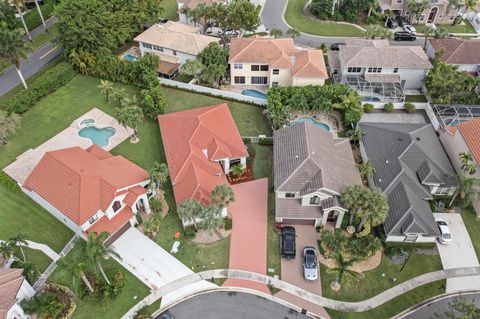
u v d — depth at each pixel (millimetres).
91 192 47250
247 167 57312
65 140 62344
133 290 43812
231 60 69875
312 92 64250
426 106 66062
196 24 90000
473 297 43531
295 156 50344
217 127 57844
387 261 46250
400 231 46312
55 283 44125
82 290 42938
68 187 47625
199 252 47312
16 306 38969
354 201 44406
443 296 43562
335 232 46000
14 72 76562
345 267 40594
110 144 61469
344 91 64688
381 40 76562
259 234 49031
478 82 64438
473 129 52844
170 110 67875
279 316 41906
